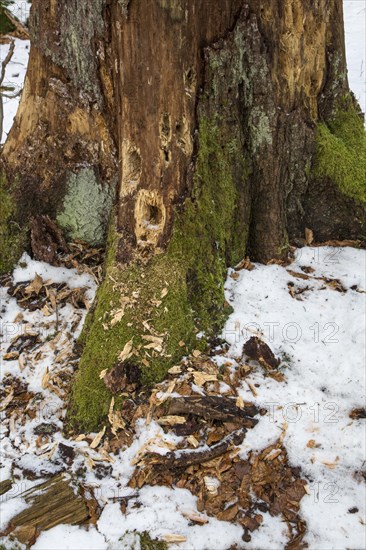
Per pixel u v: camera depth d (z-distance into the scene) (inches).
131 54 129.7
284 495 122.0
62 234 171.5
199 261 142.9
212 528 117.0
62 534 116.0
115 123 155.9
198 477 124.3
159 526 116.8
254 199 158.4
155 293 138.6
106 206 167.9
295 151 157.5
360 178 163.8
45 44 152.9
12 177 167.3
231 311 147.2
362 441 129.2
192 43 130.3
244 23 139.9
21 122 163.9
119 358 134.7
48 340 152.0
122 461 126.6
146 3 124.4
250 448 126.9
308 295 154.6
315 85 157.5
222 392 132.7
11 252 167.6
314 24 147.9
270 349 140.4
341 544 115.3
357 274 160.6
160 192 138.6
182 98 133.0
